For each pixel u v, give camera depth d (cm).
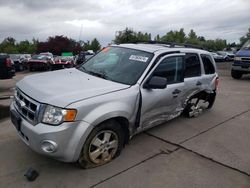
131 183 359
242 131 563
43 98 344
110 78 436
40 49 5997
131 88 410
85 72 469
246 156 451
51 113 332
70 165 390
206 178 380
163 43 569
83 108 343
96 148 379
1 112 639
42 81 404
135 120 423
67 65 2398
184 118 621
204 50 624
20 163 392
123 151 443
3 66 1002
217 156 446
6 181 349
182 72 521
